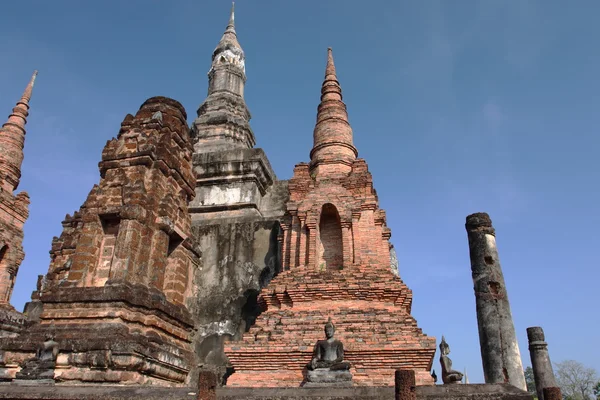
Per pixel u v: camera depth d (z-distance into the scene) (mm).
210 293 22594
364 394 10070
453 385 10148
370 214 19656
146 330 15453
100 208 16672
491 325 14898
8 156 28891
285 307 17922
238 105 33094
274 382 15422
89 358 13484
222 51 35000
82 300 14773
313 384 13031
